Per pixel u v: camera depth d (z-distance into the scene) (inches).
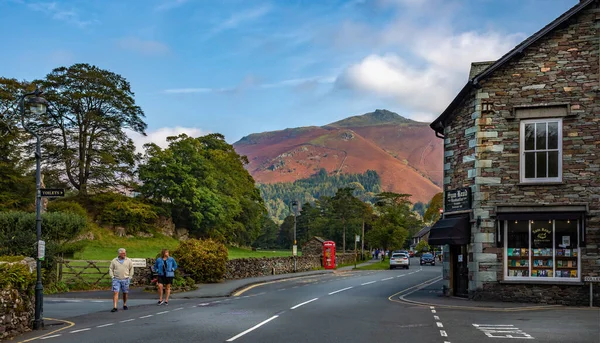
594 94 853.2
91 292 1079.0
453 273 1000.9
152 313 739.4
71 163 2696.9
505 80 895.7
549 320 652.7
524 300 864.3
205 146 3777.1
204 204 3088.1
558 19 862.5
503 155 887.1
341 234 4552.2
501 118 892.6
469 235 917.2
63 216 1224.2
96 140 2770.7
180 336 531.8
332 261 2410.2
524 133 882.8
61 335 550.9
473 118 912.9
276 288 1245.1
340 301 916.0
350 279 1601.9
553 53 876.6
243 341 502.3
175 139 3184.1
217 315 711.1
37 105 663.1
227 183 3452.3
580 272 841.5
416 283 1409.9
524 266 870.4
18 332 568.7
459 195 941.2
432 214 4416.8
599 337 523.2
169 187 2979.8
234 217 3700.8
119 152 2856.8
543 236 866.1
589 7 865.5
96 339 517.3
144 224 2871.6
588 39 863.7
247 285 1323.8
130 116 2888.8
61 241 1257.4
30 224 1157.7
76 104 2684.5
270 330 572.1
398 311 757.3
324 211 5753.0
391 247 3454.7
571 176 852.6
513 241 880.3
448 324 619.2
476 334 542.9
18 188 2378.2
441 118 999.6
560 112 861.8
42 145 2583.7
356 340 507.2
